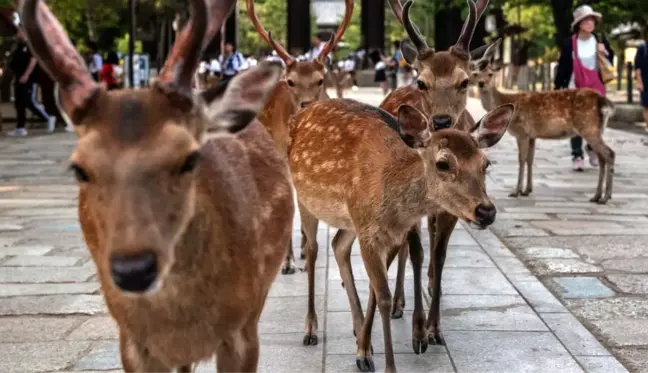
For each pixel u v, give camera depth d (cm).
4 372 459
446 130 454
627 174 1175
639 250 742
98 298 594
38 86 1958
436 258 507
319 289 613
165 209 250
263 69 290
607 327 541
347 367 468
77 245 752
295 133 555
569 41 1165
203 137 275
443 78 653
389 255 466
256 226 332
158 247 243
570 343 503
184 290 293
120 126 252
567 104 999
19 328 532
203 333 306
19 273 658
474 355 484
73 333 523
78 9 2462
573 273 669
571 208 934
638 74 1477
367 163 470
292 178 546
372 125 490
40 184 1088
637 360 483
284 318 549
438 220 504
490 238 780
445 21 3788
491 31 2631
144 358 313
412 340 502
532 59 3800
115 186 247
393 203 454
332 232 809
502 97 1107
